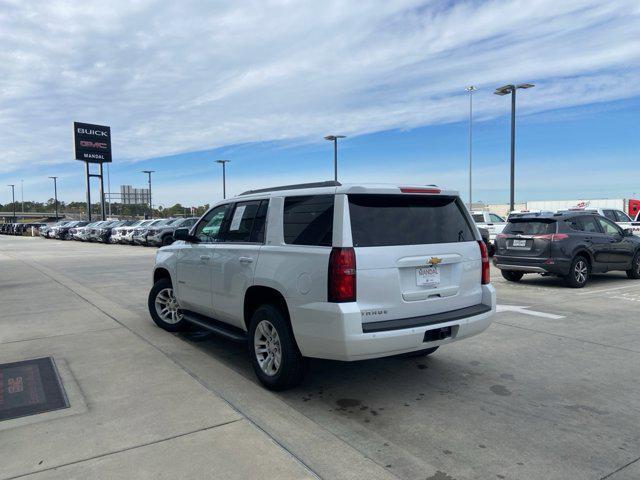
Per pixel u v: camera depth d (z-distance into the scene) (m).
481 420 3.96
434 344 4.28
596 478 3.08
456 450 3.44
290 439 3.56
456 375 5.06
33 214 124.62
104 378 4.80
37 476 3.04
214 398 4.30
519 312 8.17
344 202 4.02
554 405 4.27
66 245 33.78
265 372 4.63
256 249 4.73
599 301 9.22
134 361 5.37
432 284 4.36
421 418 3.99
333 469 3.15
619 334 6.70
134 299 9.66
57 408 4.07
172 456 3.28
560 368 5.27
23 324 7.25
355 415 4.05
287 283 4.26
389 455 3.36
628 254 12.13
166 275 6.97
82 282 12.50
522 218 11.39
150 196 69.19
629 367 5.29
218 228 5.59
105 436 3.57
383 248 4.05
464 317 4.43
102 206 64.75
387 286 4.04
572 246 10.75
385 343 3.93
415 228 4.34
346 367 5.32
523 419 3.98
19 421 3.82
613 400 4.37
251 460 3.23
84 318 7.69
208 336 6.57
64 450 3.36
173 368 5.12
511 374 5.08
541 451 3.43
